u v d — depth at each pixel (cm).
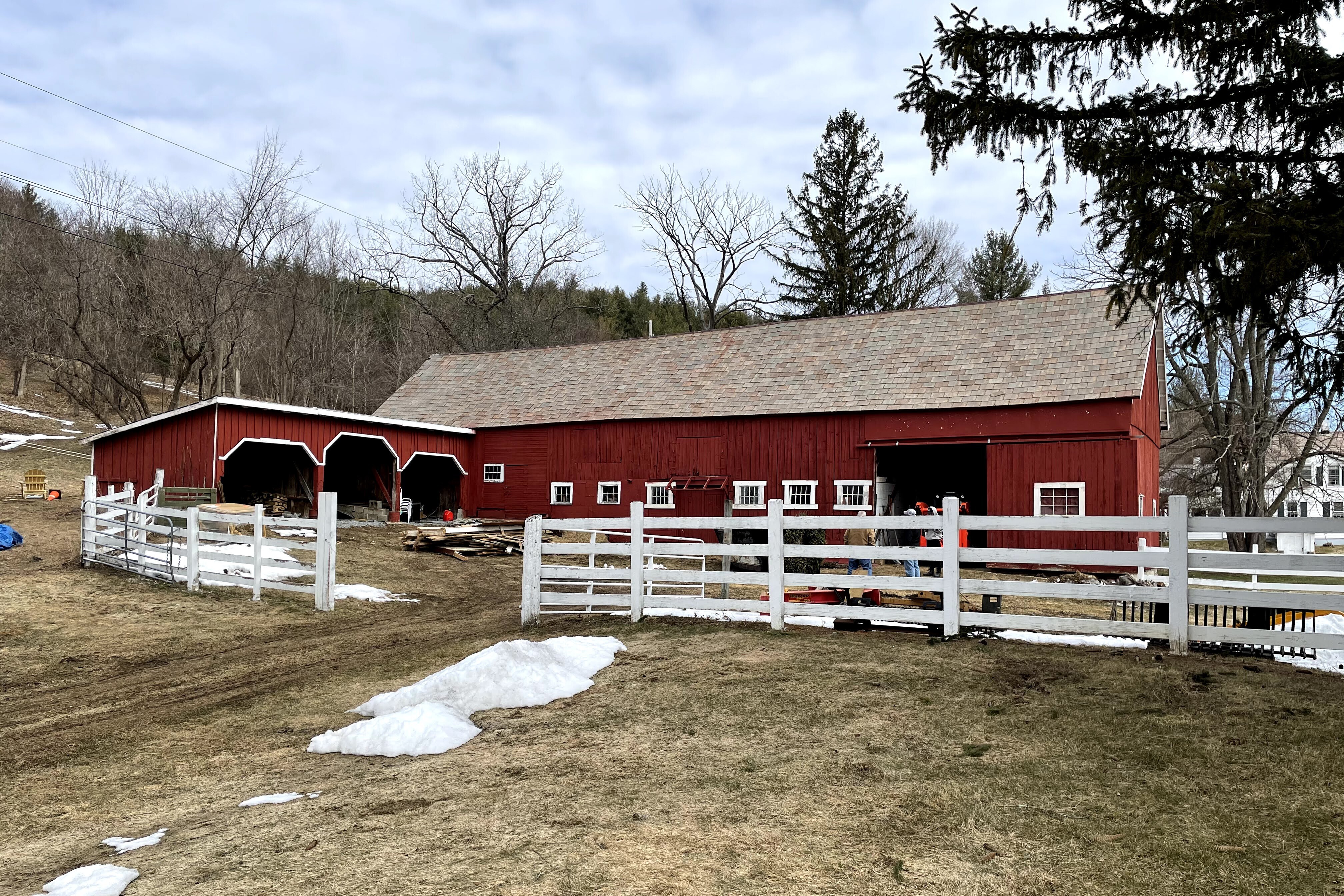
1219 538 3981
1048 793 564
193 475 2438
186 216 3991
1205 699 713
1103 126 814
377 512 2872
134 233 4200
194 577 1579
